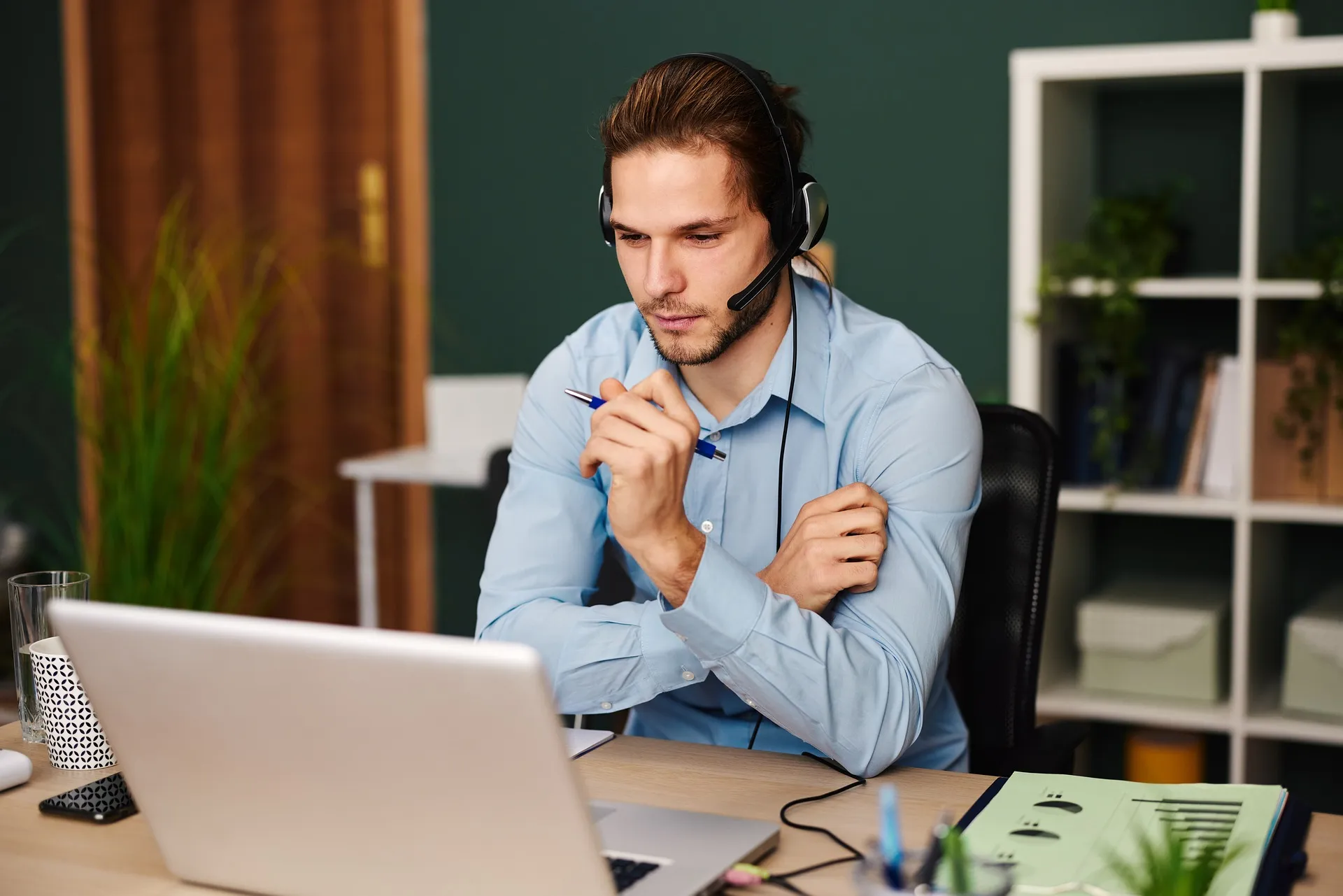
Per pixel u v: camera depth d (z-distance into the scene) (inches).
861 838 39.9
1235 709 93.9
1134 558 111.0
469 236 131.3
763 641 45.4
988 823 40.2
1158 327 108.3
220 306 139.3
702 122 48.6
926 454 52.9
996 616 61.8
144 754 36.4
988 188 113.3
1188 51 92.4
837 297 58.7
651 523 45.4
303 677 33.0
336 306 136.6
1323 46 89.0
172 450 127.1
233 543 140.0
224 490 119.0
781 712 46.0
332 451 138.6
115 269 145.3
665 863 37.2
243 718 34.3
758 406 56.1
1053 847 38.1
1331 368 93.7
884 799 32.2
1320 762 106.1
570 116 126.2
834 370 56.2
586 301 128.0
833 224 118.6
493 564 57.1
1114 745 110.5
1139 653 98.0
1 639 134.0
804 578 49.3
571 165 126.7
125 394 125.6
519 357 131.1
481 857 33.7
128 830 42.0
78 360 138.9
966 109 113.1
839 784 44.8
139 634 34.5
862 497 50.1
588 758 47.5
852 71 116.3
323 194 136.0
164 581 115.4
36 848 40.6
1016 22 110.7
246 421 130.5
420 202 132.8
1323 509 91.7
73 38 143.2
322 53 134.2
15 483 151.1
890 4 114.3
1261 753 99.3
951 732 58.0
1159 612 97.1
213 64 138.4
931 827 40.5
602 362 59.4
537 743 31.5
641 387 46.3
